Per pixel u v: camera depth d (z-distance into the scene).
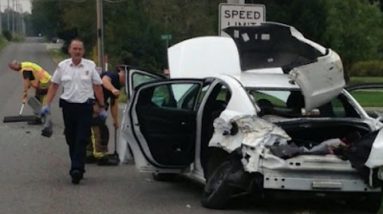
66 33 78.69
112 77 10.87
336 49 53.00
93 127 10.77
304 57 8.30
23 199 8.12
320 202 8.14
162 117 8.20
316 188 6.93
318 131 7.72
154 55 52.81
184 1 58.69
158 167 8.37
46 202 7.95
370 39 56.97
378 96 28.70
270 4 47.56
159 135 8.21
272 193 7.11
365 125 7.51
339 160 6.95
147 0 58.12
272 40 8.48
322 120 7.40
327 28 50.19
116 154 10.98
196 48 9.21
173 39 54.44
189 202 7.99
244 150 7.02
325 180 6.94
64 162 11.03
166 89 8.75
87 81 9.14
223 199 7.50
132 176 9.89
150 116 8.25
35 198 8.18
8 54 80.12
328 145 7.14
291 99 8.26
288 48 8.46
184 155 8.16
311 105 7.75
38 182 9.27
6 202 7.94
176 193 8.60
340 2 54.16
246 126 7.09
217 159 7.74
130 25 54.50
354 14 55.12
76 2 68.00
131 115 8.30
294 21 47.56
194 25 57.16
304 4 47.56
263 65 8.78
